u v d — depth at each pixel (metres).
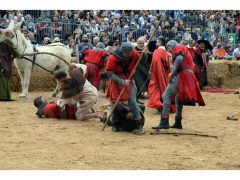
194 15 48.03
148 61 23.81
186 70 17.69
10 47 25.39
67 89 19.81
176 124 18.83
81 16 41.75
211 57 41.53
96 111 20.25
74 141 16.20
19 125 18.80
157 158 14.26
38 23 37.94
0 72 25.45
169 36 42.16
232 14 51.81
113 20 42.00
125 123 17.88
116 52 17.42
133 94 17.45
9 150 14.78
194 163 13.84
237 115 22.88
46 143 15.82
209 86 36.31
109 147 15.49
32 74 31.69
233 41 46.25
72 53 34.66
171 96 18.02
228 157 14.65
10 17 36.38
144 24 43.12
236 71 37.12
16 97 27.64
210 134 17.92
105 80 30.11
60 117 20.20
